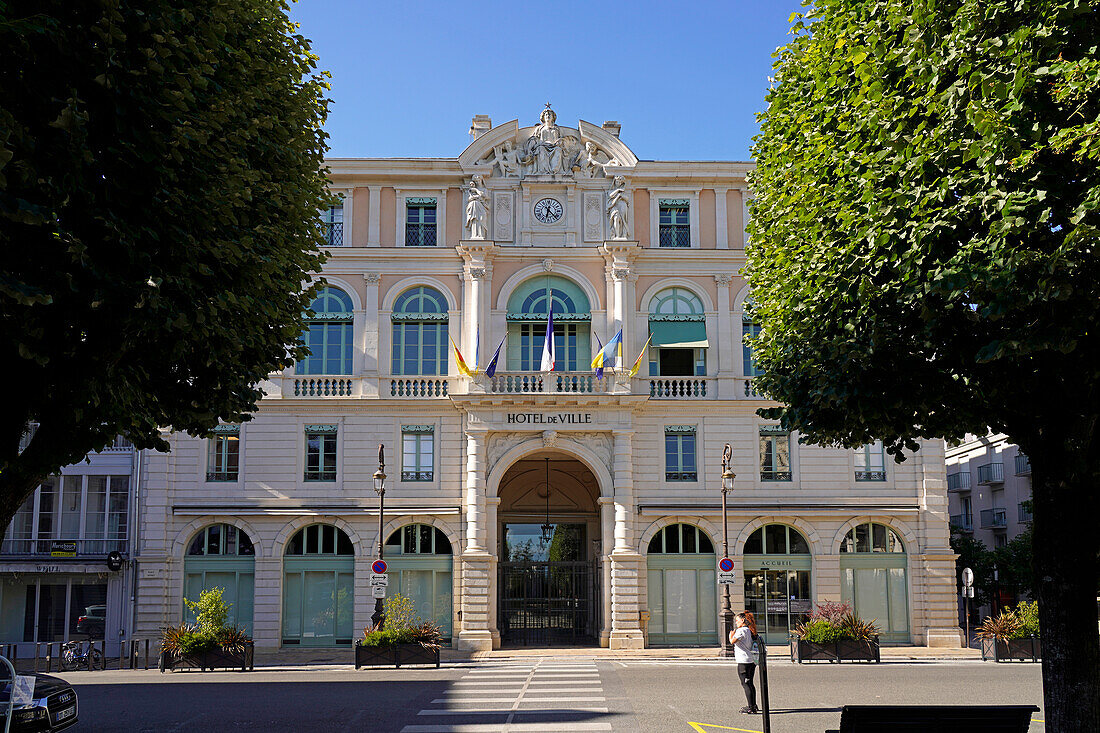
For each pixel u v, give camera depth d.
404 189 35.00
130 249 11.27
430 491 33.09
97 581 32.78
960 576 47.03
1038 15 11.16
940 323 12.69
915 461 34.06
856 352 13.27
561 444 32.91
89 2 10.95
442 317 34.25
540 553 38.00
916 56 12.87
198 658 26.73
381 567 28.00
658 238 35.19
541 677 23.30
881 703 18.16
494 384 33.16
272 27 16.00
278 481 32.97
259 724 16.52
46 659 30.84
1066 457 12.32
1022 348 10.73
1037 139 11.05
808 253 15.30
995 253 11.05
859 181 13.84
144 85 11.50
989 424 14.52
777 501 33.66
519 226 34.69
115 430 12.80
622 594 31.98
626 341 33.88
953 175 11.90
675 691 20.14
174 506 32.66
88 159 10.56
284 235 15.38
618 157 35.09
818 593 33.16
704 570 33.28
